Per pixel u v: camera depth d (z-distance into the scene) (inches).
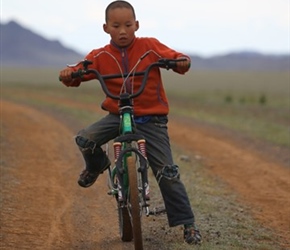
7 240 763.4
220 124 2305.6
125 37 671.8
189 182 1156.5
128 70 681.6
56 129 1876.2
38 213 896.3
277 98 4554.6
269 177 1266.0
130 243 755.4
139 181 677.9
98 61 689.0
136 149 654.5
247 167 1384.1
